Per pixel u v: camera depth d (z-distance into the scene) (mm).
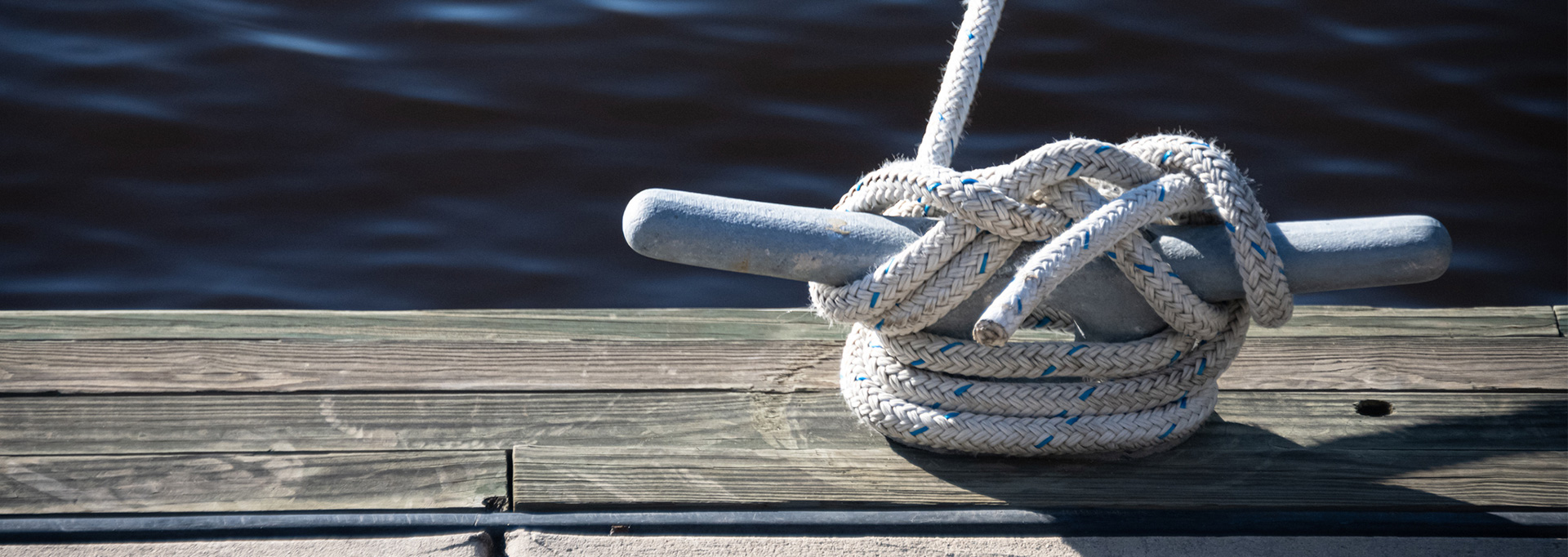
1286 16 5586
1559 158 4746
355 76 5145
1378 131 4875
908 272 1562
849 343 1882
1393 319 2158
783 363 2021
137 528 1575
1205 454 1780
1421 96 5062
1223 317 1659
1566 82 5137
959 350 1687
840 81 5180
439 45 5371
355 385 1919
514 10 5617
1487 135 4867
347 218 4465
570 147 4789
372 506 1650
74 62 5184
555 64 5250
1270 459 1769
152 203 4512
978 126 4883
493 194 4582
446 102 5012
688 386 1945
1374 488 1701
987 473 1737
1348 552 1582
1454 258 4336
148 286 4168
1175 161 1595
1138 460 1767
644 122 4934
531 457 1754
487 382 1939
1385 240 1556
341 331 2078
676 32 5477
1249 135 4852
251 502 1649
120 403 1852
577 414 1865
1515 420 1864
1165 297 1587
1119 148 1594
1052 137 4824
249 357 1986
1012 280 1506
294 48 5312
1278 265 1538
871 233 1601
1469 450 1789
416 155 4742
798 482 1713
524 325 2123
